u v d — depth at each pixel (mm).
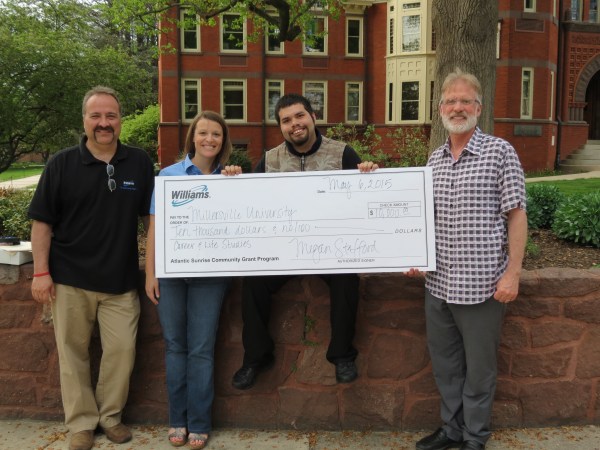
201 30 24000
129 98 18828
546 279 3283
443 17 4977
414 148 8750
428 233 2977
